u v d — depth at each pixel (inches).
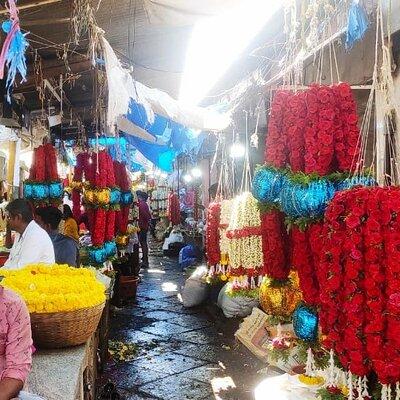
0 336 99.1
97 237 265.9
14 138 268.8
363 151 109.0
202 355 260.1
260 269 217.5
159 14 140.2
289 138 119.2
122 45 232.8
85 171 299.6
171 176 861.8
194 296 360.8
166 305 378.0
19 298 102.9
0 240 317.4
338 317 87.0
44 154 264.5
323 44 146.0
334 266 87.0
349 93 112.0
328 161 109.8
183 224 746.2
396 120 126.6
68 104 320.8
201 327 314.5
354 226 83.9
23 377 99.0
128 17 192.1
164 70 257.0
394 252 80.2
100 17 190.1
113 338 291.3
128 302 385.4
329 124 109.6
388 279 81.2
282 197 115.0
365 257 83.0
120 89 162.7
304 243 111.2
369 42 155.0
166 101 225.0
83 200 271.7
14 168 290.7
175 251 684.7
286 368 171.3
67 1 161.9
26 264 185.3
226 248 253.9
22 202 195.0
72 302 133.4
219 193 294.4
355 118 111.6
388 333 80.7
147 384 221.1
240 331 225.5
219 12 138.0
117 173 326.3
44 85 222.4
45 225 229.5
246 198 219.9
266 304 143.3
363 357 82.7
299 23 149.7
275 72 219.6
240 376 229.5
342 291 86.4
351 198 86.9
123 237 333.1
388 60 103.0
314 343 114.3
